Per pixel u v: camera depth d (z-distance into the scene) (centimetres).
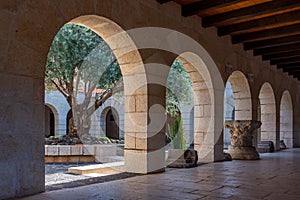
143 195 326
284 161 666
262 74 884
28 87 322
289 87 1129
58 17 352
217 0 515
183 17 561
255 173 482
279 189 362
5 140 301
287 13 577
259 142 955
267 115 994
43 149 336
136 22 459
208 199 312
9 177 303
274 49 801
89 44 785
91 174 511
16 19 313
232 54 721
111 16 416
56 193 331
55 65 777
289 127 1159
